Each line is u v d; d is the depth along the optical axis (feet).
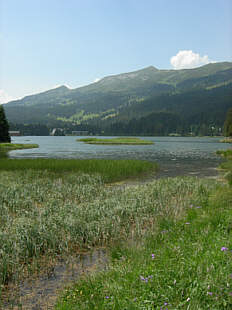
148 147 247.70
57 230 26.13
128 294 13.53
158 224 27.99
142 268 16.24
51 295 16.88
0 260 19.83
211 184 52.85
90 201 40.37
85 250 23.93
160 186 49.11
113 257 21.11
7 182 54.65
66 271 20.01
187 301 12.34
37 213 32.81
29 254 22.84
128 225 28.22
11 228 26.73
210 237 20.26
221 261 15.52
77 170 74.02
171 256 17.70
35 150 204.33
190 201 37.70
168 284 14.08
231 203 33.68
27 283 18.48
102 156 143.54
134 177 69.31
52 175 66.74
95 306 13.41
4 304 16.03
